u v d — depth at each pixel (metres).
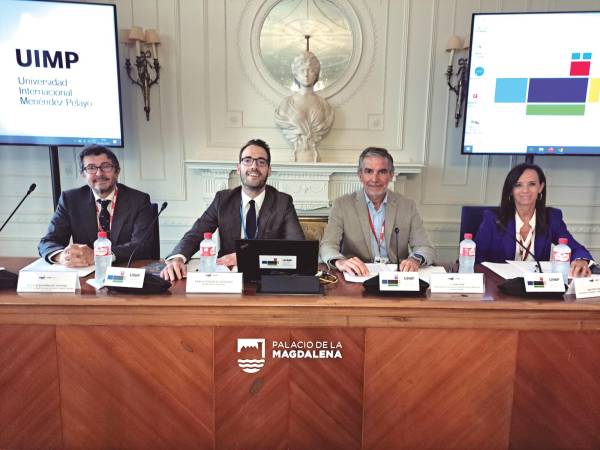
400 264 1.69
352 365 1.37
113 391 1.38
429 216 3.45
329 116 3.19
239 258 1.43
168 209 3.41
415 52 3.22
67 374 1.38
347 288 1.47
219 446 1.41
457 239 3.47
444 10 3.17
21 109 2.90
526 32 2.84
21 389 1.39
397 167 3.18
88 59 2.88
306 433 1.41
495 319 1.33
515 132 2.98
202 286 1.39
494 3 3.16
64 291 1.38
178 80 3.24
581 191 3.42
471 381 1.38
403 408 1.40
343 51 3.22
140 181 3.38
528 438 1.42
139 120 3.29
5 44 2.81
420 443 1.42
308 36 3.19
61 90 2.91
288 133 3.19
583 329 1.34
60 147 3.31
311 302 1.32
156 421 1.40
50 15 2.80
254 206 2.06
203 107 3.28
